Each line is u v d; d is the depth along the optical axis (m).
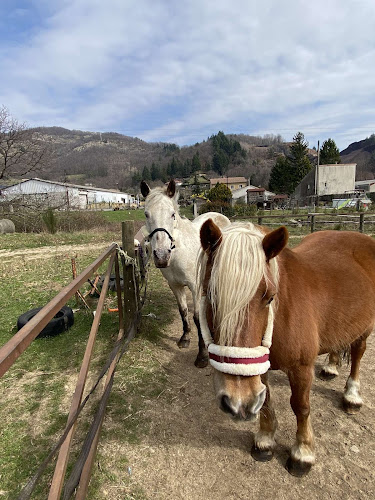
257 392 1.42
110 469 2.14
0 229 15.00
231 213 24.86
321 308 2.02
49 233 14.91
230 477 2.12
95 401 2.84
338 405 2.79
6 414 2.70
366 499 1.95
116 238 13.16
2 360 1.02
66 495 1.61
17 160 20.27
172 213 3.36
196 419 2.65
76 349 3.76
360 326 2.28
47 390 3.03
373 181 52.00
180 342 3.90
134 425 2.55
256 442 2.27
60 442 1.47
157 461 2.23
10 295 5.70
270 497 1.97
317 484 2.06
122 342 3.41
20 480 2.06
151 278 6.85
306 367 1.92
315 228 14.24
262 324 1.49
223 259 1.42
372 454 2.27
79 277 2.10
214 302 1.44
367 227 13.67
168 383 3.12
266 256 1.53
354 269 2.30
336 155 47.28
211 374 3.29
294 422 2.61
